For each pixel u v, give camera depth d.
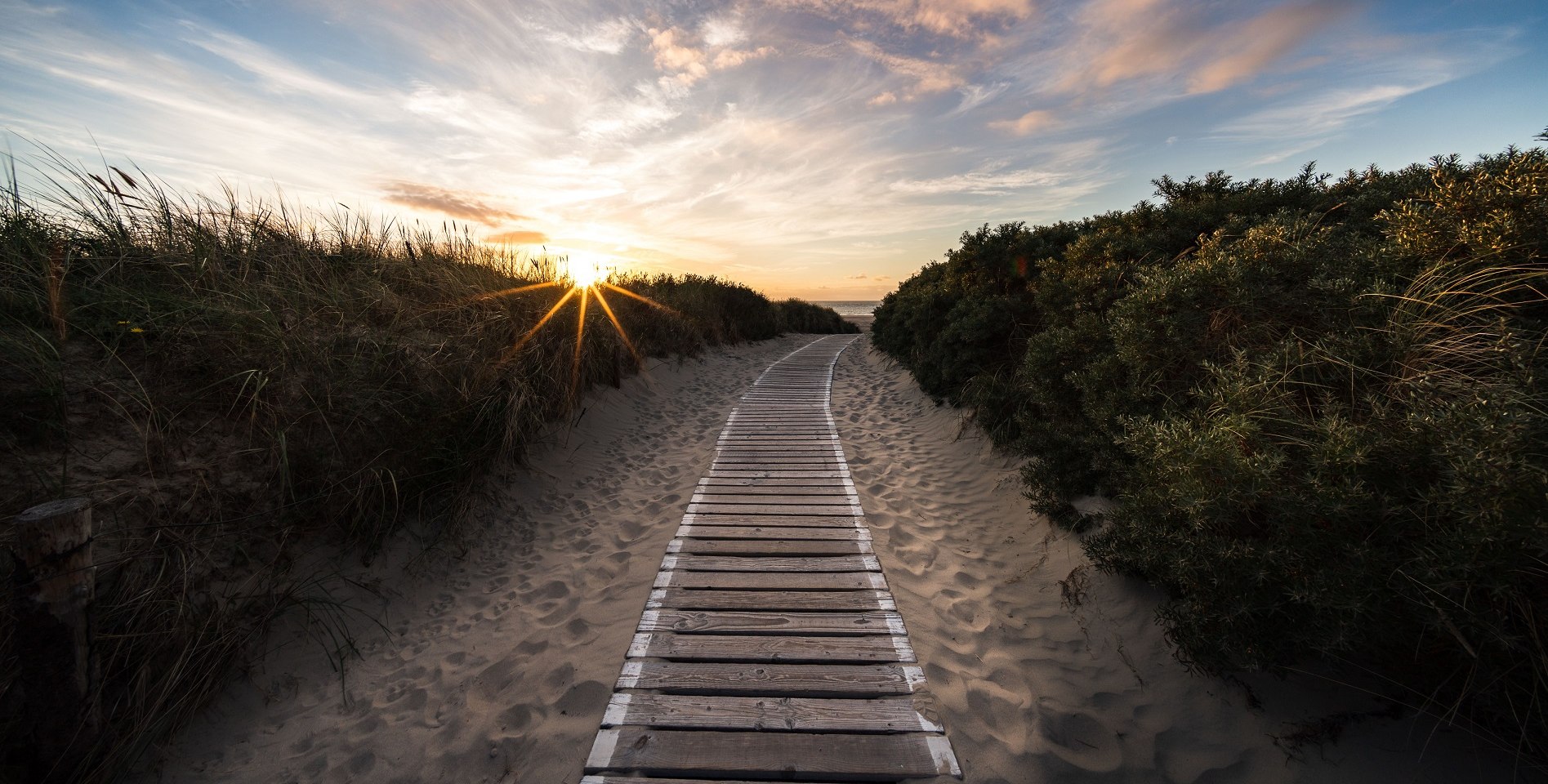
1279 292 3.34
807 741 2.61
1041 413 5.75
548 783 2.47
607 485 5.96
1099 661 3.23
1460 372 2.56
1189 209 6.84
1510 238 2.78
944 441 7.11
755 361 14.23
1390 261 3.21
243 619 3.23
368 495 4.04
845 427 8.16
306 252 5.74
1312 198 6.27
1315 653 2.65
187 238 4.91
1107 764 2.59
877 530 4.83
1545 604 2.00
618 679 3.04
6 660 2.40
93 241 4.45
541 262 8.73
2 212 4.06
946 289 9.67
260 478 3.72
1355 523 2.29
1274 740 2.54
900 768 2.48
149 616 2.84
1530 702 2.07
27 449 3.07
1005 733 2.75
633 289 13.01
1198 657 2.79
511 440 5.38
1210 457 2.63
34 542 2.13
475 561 4.46
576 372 7.28
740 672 3.06
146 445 3.40
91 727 2.38
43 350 3.42
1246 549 2.48
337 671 3.30
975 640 3.46
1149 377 3.94
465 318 6.06
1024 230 8.83
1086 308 5.72
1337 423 2.50
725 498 5.49
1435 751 2.30
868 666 3.11
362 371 4.47
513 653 3.41
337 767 2.67
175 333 3.98
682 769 2.48
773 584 3.94
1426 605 2.07
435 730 2.87
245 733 2.85
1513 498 1.87
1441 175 3.73
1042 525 4.68
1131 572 3.54
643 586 3.98
